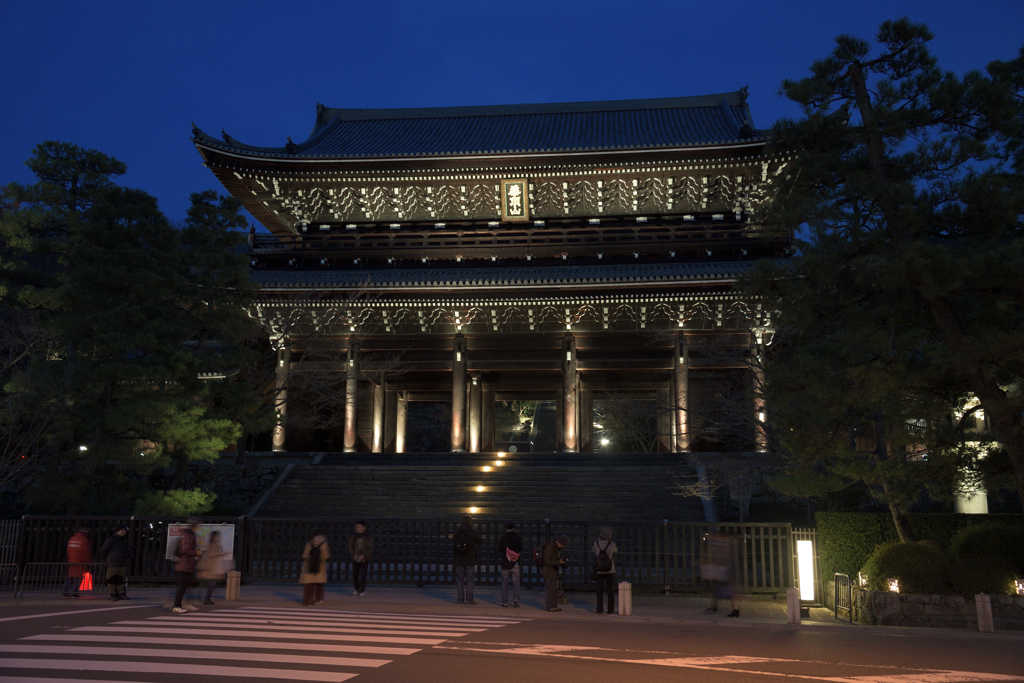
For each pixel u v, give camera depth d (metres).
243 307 26.88
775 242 40.62
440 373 45.09
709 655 11.16
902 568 16.20
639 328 39.03
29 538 20.88
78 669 9.22
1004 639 13.66
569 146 46.34
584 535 21.05
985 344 14.73
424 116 56.66
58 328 23.14
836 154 16.98
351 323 40.09
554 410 68.81
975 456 17.08
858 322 16.19
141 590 19.83
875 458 19.88
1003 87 15.81
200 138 41.22
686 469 31.38
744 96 52.25
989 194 15.12
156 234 24.67
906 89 16.81
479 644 11.66
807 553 18.45
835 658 11.13
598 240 43.16
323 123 55.72
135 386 23.89
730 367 38.38
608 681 9.00
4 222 28.25
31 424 23.97
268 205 45.28
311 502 30.45
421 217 45.03
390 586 20.70
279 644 11.20
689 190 42.53
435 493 30.55
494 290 37.59
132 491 23.67
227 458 34.12
